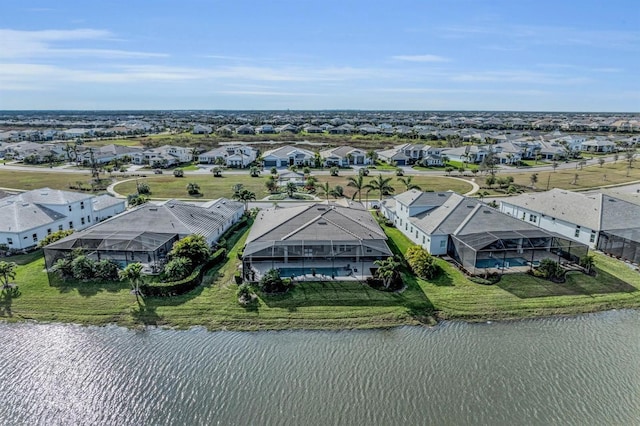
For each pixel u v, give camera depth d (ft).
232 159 400.06
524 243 141.79
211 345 97.86
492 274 130.72
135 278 115.85
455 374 87.81
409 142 568.41
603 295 120.78
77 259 127.75
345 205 180.14
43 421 76.48
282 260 141.90
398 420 75.31
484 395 81.66
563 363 91.81
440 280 129.39
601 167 386.32
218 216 180.55
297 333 102.63
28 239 158.71
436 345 98.32
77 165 399.65
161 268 135.64
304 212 153.48
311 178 305.73
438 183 311.68
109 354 94.73
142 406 79.20
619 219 159.43
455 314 110.93
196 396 81.51
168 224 154.61
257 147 517.14
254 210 220.64
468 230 145.89
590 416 76.59
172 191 279.28
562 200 184.55
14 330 103.96
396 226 193.16
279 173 361.71
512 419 75.77
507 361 92.32
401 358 93.25
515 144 456.86
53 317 109.09
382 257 142.10
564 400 80.53
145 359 92.79
